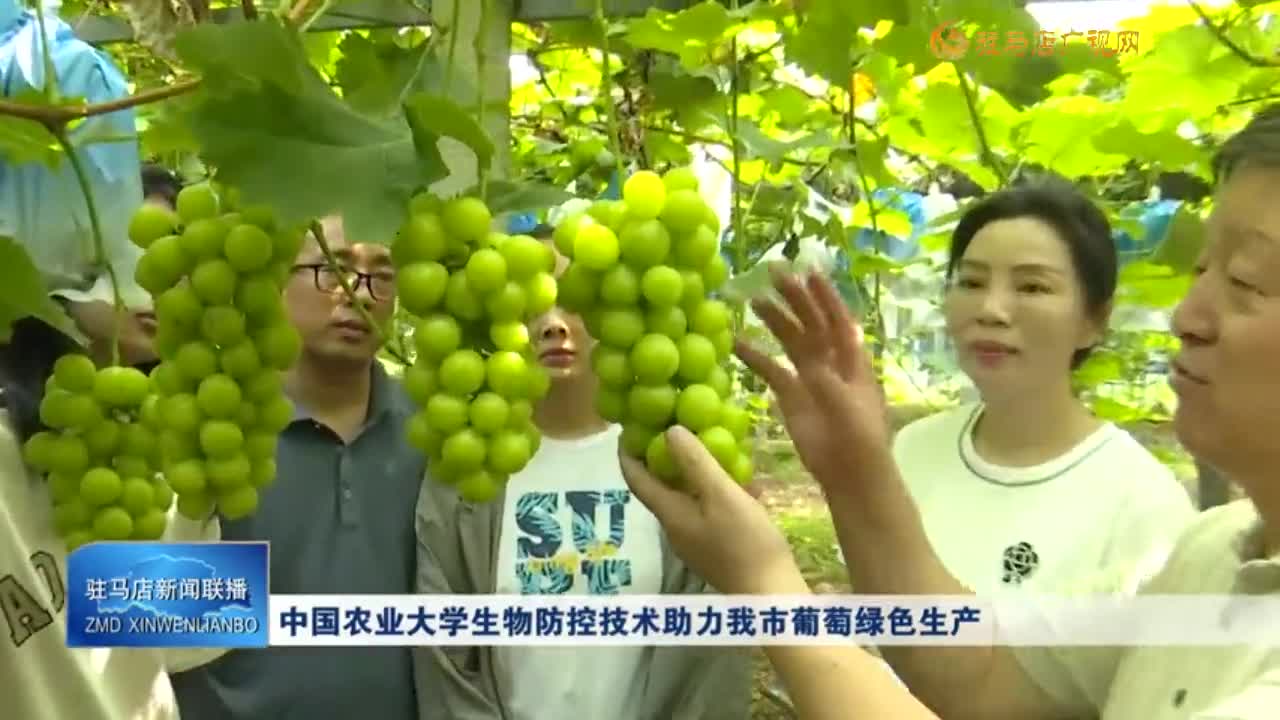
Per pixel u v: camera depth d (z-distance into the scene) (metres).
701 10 1.13
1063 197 1.13
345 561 1.39
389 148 0.65
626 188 0.67
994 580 1.10
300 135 0.64
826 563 1.25
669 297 0.65
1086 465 1.14
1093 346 1.26
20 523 0.95
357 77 0.87
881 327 1.57
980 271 1.13
